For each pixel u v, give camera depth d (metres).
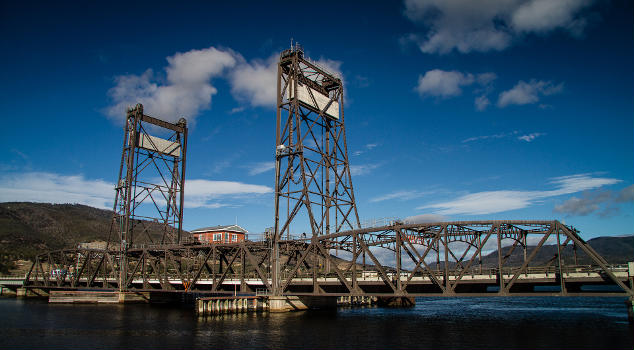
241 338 50.31
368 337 50.12
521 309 81.38
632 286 43.91
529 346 43.81
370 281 57.16
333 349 44.31
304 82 73.31
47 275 119.38
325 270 68.44
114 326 60.25
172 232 101.56
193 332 54.41
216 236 122.50
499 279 49.44
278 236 68.25
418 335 51.09
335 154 75.50
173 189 103.19
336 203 72.88
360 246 57.38
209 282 75.62
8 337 52.50
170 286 82.62
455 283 50.19
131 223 95.94
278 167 69.94
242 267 72.44
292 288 72.69
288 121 70.25
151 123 99.88
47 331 56.59
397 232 54.59
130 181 95.06
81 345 47.72
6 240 184.50
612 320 61.25
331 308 79.75
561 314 70.69
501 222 49.44
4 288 120.31
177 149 104.75
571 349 42.16
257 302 73.38
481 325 58.12
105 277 97.19
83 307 86.81
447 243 51.78
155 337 51.62
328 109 75.81
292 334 52.34
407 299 91.88
